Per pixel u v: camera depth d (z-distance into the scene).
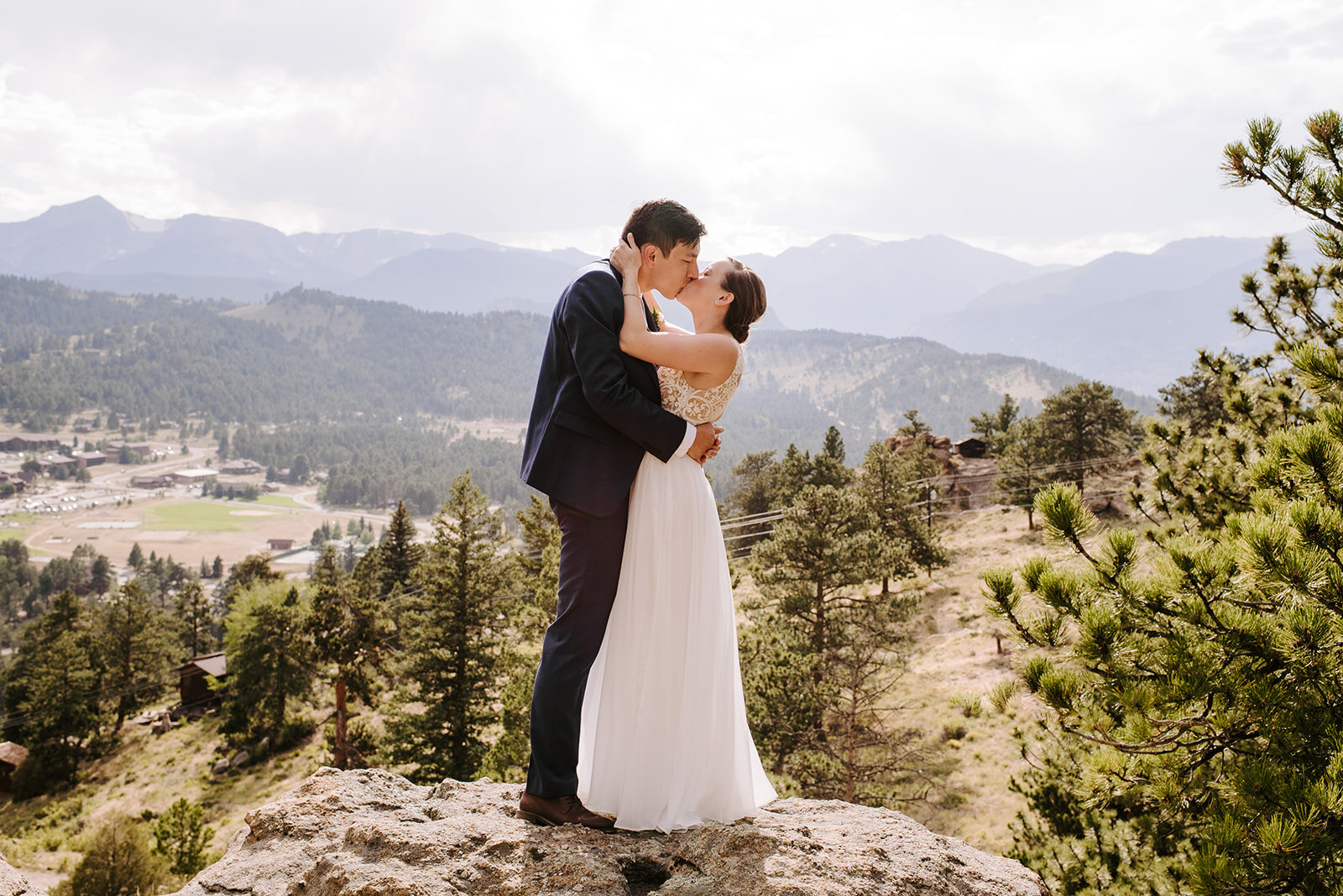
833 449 64.62
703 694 2.96
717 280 2.97
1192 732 4.11
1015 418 69.94
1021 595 4.52
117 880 17.38
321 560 59.75
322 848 2.66
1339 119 5.23
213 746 46.06
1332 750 3.61
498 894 2.33
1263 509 4.81
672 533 2.94
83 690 47.66
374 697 38.19
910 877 2.50
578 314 2.78
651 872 2.60
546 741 2.87
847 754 21.44
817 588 26.69
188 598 71.88
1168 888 6.30
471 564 27.94
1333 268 7.11
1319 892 3.32
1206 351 8.04
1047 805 8.29
